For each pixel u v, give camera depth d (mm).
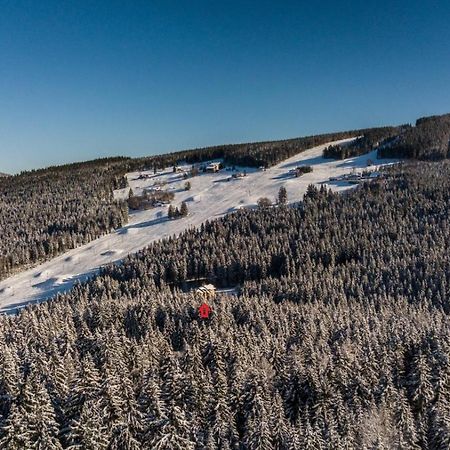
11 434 53031
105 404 58250
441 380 61156
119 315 104250
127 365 71250
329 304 105750
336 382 65062
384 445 51344
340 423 57469
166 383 64125
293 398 64625
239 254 152375
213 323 91750
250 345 76375
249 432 57156
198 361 70375
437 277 113938
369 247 142500
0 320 106750
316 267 138500
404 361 69000
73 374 67688
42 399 56562
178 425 57281
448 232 138250
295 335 83625
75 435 54000
